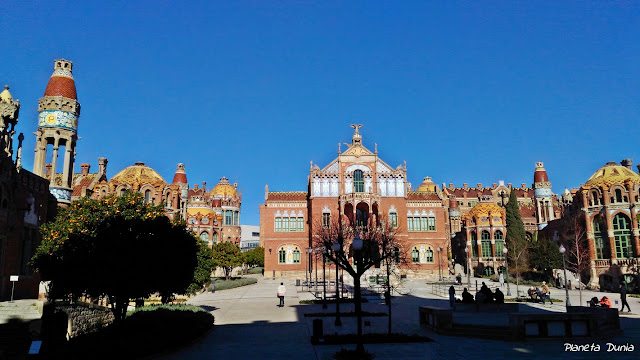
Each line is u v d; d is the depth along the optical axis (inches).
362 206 3218.5
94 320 1178.0
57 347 759.7
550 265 2495.1
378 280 2440.9
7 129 1253.1
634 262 2150.6
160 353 756.0
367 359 699.4
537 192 3855.8
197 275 1567.4
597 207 2338.8
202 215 3944.4
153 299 1717.5
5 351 819.4
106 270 859.4
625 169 2468.0
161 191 2150.6
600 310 907.4
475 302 941.2
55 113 1582.2
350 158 3208.7
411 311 1369.3
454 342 838.5
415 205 3245.6
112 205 1004.6
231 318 1250.0
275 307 1513.3
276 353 766.5
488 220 3312.0
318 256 2773.1
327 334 952.3
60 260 876.6
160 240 930.7
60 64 1663.4
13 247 1224.8
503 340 850.8
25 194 1296.8
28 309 965.2
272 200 3257.9
